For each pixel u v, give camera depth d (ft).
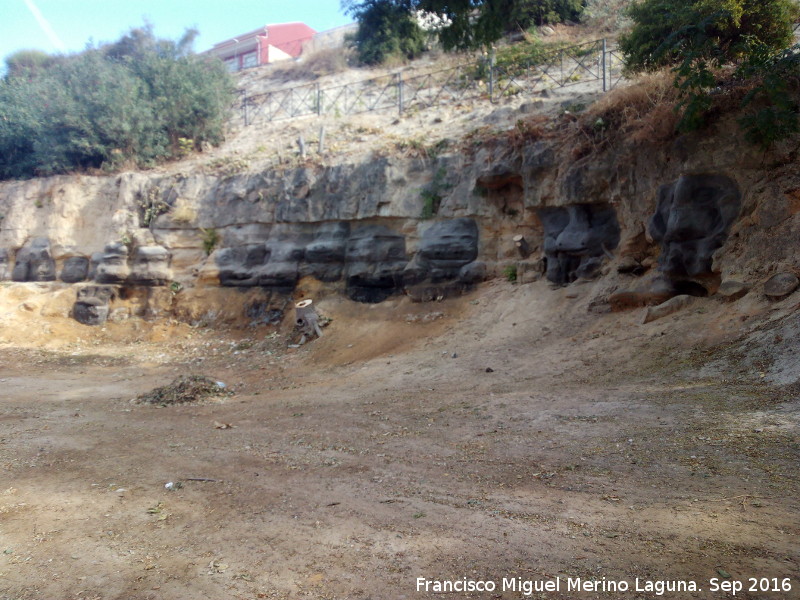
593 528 13.71
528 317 42.68
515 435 22.04
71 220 70.08
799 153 31.68
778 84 31.30
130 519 17.02
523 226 50.03
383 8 49.01
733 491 14.66
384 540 14.30
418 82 79.77
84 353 55.72
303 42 120.57
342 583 12.47
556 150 44.91
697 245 34.71
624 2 72.69
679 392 24.07
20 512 17.93
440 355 40.57
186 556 14.37
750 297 30.19
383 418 27.53
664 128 36.91
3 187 74.02
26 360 52.85
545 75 68.64
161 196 66.85
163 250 64.75
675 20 38.65
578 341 35.63
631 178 39.75
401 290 54.90
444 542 13.88
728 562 11.55
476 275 51.06
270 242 61.52
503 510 15.38
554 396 26.86
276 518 16.28
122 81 76.69
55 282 67.87
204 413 32.91
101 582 13.34
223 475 20.68
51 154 74.95
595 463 17.94
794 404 20.03
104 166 73.36
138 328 61.82
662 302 35.81
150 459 23.43
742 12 36.06
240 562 13.82
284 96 88.99
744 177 33.50
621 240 40.78
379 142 62.08
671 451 17.97
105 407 35.88
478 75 73.61
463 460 19.97
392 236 56.24
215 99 78.69
